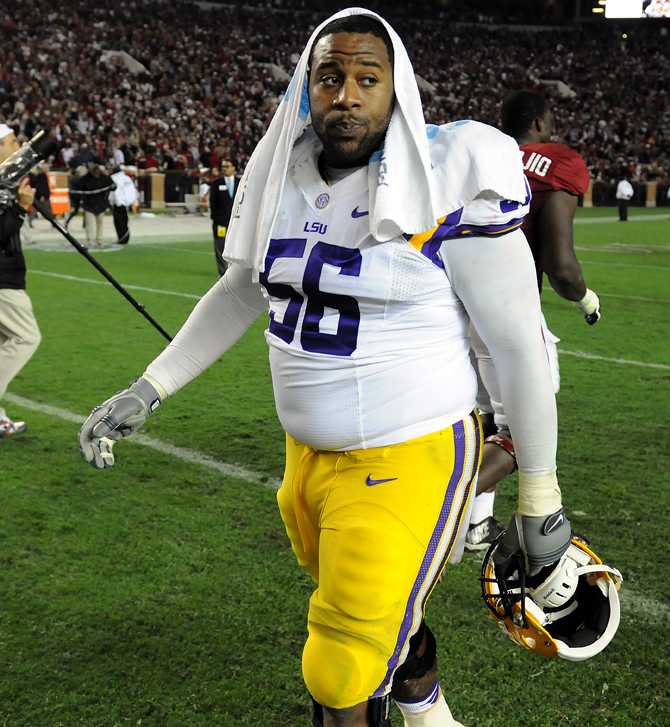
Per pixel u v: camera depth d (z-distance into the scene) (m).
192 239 17.28
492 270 1.78
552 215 3.38
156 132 30.91
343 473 1.90
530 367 1.83
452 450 1.89
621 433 5.24
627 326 8.73
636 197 32.91
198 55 39.12
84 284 11.00
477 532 3.55
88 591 3.26
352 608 1.81
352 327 1.83
